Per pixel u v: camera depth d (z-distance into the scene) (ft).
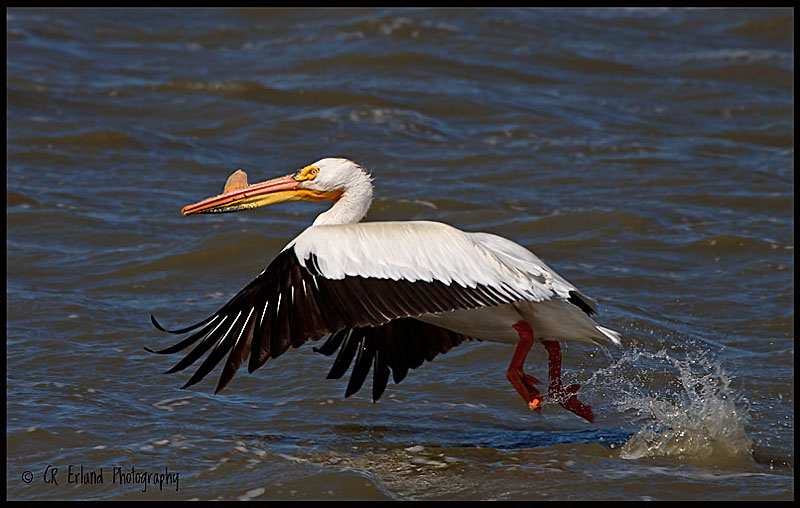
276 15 86.38
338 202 32.86
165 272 45.80
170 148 61.67
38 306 40.83
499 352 37.81
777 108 72.23
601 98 73.36
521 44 81.35
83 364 35.96
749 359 37.88
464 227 52.29
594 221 52.49
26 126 62.34
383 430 31.71
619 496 27.04
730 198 56.49
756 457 29.94
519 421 32.83
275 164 60.49
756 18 88.53
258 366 27.40
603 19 88.74
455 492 27.32
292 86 71.67
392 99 70.23
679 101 73.41
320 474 27.99
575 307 29.43
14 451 29.35
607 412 33.68
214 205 32.81
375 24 83.05
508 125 67.26
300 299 27.45
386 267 27.66
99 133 61.98
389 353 32.83
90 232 49.70
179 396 33.78
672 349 38.78
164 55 77.56
